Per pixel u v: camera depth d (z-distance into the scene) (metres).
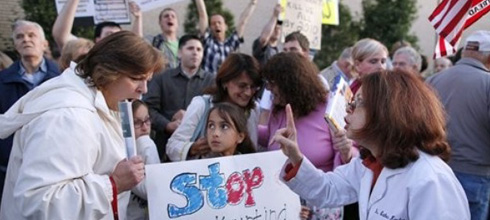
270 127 3.43
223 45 6.64
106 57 2.21
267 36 6.51
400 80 2.03
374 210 2.01
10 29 10.66
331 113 3.00
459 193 1.92
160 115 4.62
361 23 10.80
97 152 2.20
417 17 11.15
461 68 4.32
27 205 2.00
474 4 4.90
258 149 3.55
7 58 6.00
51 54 6.50
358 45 4.59
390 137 1.96
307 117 3.31
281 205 2.86
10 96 4.32
